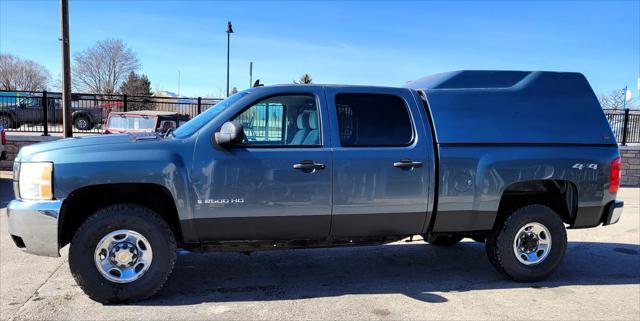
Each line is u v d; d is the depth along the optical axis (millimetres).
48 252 4191
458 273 5543
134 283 4332
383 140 4773
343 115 4742
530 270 5148
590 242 7164
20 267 5438
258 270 5555
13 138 14086
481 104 5035
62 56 13250
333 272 5527
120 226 4266
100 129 16578
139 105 17266
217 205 4383
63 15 13133
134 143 4355
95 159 4180
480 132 4949
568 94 5301
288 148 4559
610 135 5336
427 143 4836
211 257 6055
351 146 4680
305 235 4699
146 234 4320
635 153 15023
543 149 5078
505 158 4941
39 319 4031
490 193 4945
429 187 4824
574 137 5195
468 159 4879
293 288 4945
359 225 4754
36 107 15789
